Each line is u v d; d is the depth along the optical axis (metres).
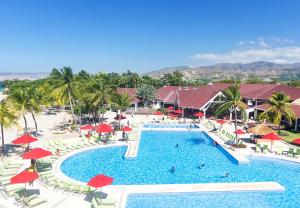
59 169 31.28
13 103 39.75
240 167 34.75
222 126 57.94
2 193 24.22
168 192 25.62
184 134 53.78
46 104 65.81
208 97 67.12
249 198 25.53
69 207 22.05
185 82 134.88
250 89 79.44
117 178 30.56
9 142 41.69
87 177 30.70
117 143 43.34
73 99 60.81
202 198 25.31
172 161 37.00
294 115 47.81
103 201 21.91
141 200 24.66
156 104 90.62
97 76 91.50
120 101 53.59
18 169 29.81
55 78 62.81
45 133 49.16
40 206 22.06
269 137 39.03
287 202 24.95
